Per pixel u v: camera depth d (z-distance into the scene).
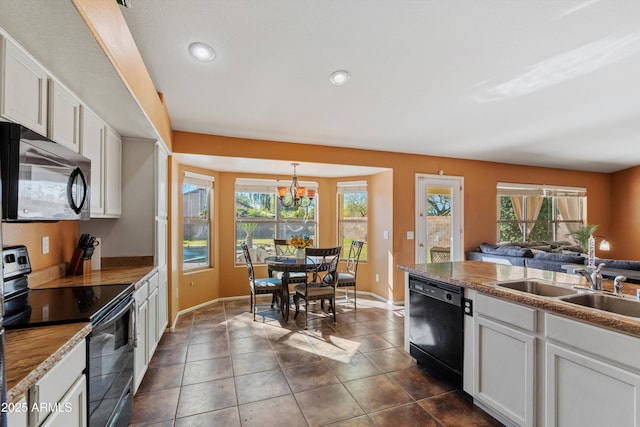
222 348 2.91
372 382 2.33
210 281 4.41
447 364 2.23
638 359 1.22
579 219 6.21
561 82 2.54
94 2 1.19
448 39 1.96
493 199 5.28
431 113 3.15
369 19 1.78
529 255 4.22
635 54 2.12
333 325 3.56
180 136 3.44
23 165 1.11
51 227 2.05
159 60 2.14
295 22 1.80
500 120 3.38
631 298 1.59
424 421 1.89
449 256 4.88
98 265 2.52
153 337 2.59
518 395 1.71
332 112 3.07
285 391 2.21
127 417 1.78
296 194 4.13
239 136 3.67
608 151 4.78
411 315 2.65
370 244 5.01
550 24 1.82
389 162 4.52
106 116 2.09
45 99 1.45
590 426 1.38
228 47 2.03
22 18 1.09
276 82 2.48
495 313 1.86
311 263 3.69
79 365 1.19
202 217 4.43
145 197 2.66
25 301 1.52
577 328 1.43
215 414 1.95
